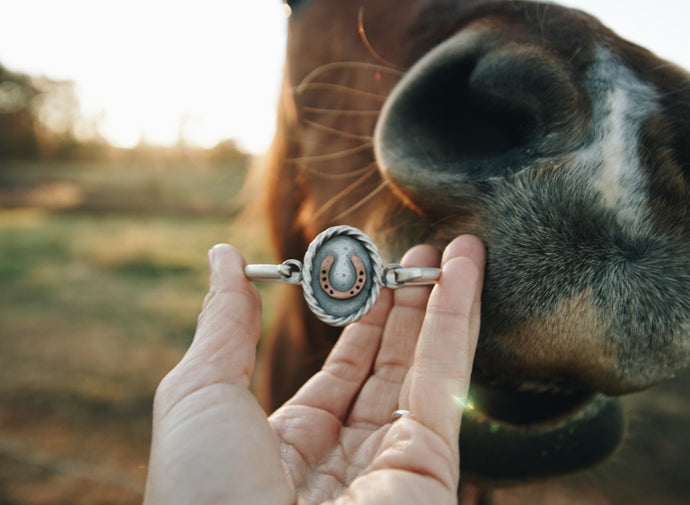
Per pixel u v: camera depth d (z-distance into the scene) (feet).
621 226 0.54
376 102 0.84
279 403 1.35
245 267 0.68
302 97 1.04
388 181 0.65
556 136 0.57
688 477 1.93
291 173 1.09
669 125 0.56
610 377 0.56
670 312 0.54
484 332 0.61
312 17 1.02
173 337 3.31
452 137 0.64
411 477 0.56
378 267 0.64
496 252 0.57
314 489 0.64
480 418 0.73
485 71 0.61
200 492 0.54
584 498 1.83
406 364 0.78
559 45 0.59
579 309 0.55
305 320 1.18
